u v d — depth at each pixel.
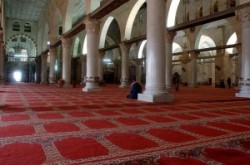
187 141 2.64
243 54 9.12
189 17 19.20
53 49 20.16
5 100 6.98
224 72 22.19
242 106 5.95
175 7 13.55
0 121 3.65
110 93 10.63
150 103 6.47
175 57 29.14
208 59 26.12
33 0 22.02
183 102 6.85
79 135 2.85
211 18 10.74
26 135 2.81
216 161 2.00
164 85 7.02
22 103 6.20
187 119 4.04
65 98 7.89
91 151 2.24
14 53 28.39
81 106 5.71
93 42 11.38
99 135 2.87
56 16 19.22
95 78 11.54
